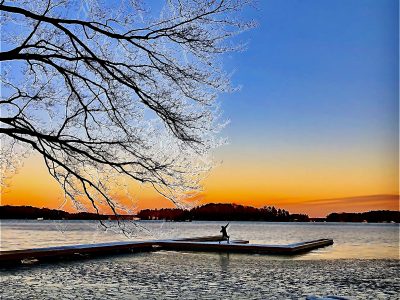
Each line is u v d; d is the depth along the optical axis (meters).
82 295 11.98
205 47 6.96
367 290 13.48
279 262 20.05
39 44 7.65
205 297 11.92
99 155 6.81
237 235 69.12
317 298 9.12
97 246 22.30
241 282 14.30
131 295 12.07
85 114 7.30
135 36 6.95
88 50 6.79
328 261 21.25
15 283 13.58
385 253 27.97
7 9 6.53
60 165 6.97
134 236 7.84
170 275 15.59
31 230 86.62
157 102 6.62
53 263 18.66
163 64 6.88
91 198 7.24
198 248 25.12
